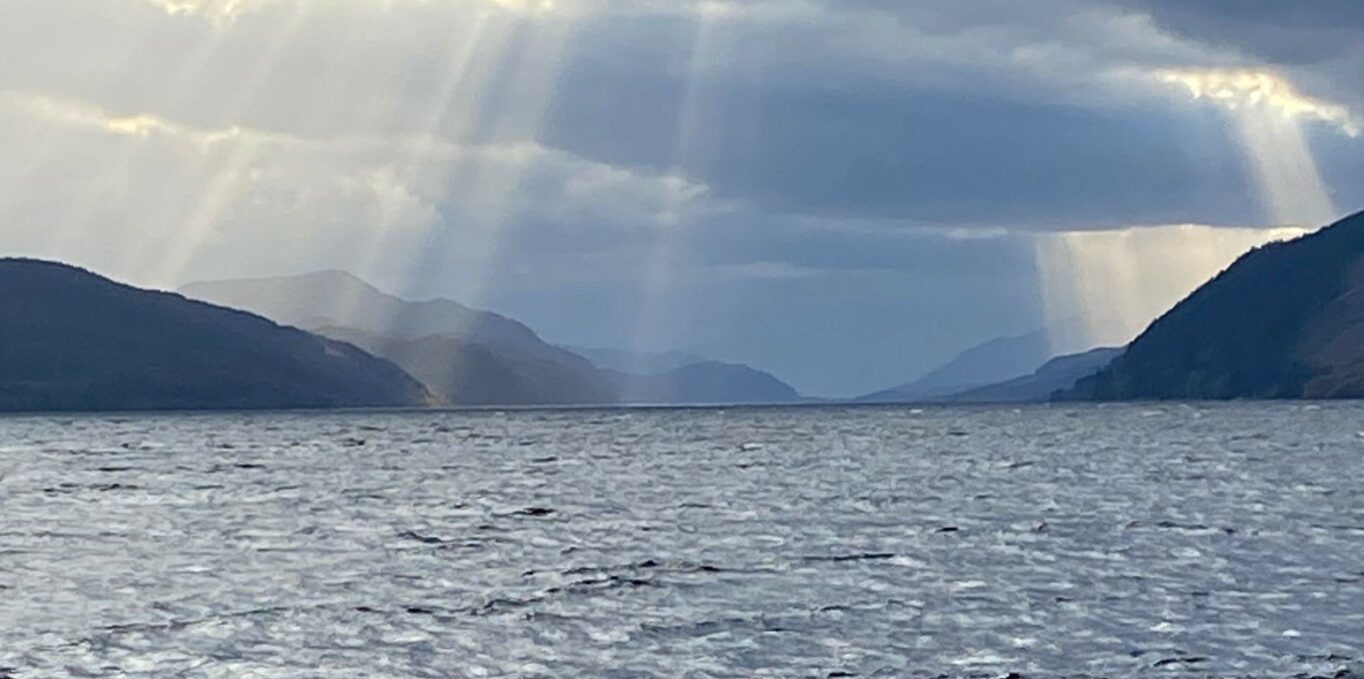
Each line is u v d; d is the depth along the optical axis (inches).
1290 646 1563.7
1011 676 1457.9
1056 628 1683.1
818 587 2007.9
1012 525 2778.1
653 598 1931.6
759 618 1772.9
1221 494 3398.1
